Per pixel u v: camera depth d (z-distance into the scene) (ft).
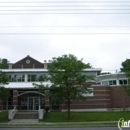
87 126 77.30
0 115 114.01
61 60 103.04
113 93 133.90
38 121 98.22
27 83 134.51
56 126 77.82
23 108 133.80
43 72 145.28
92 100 130.41
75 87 100.58
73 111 126.00
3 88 98.07
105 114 110.01
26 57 182.80
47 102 126.52
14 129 68.64
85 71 147.84
